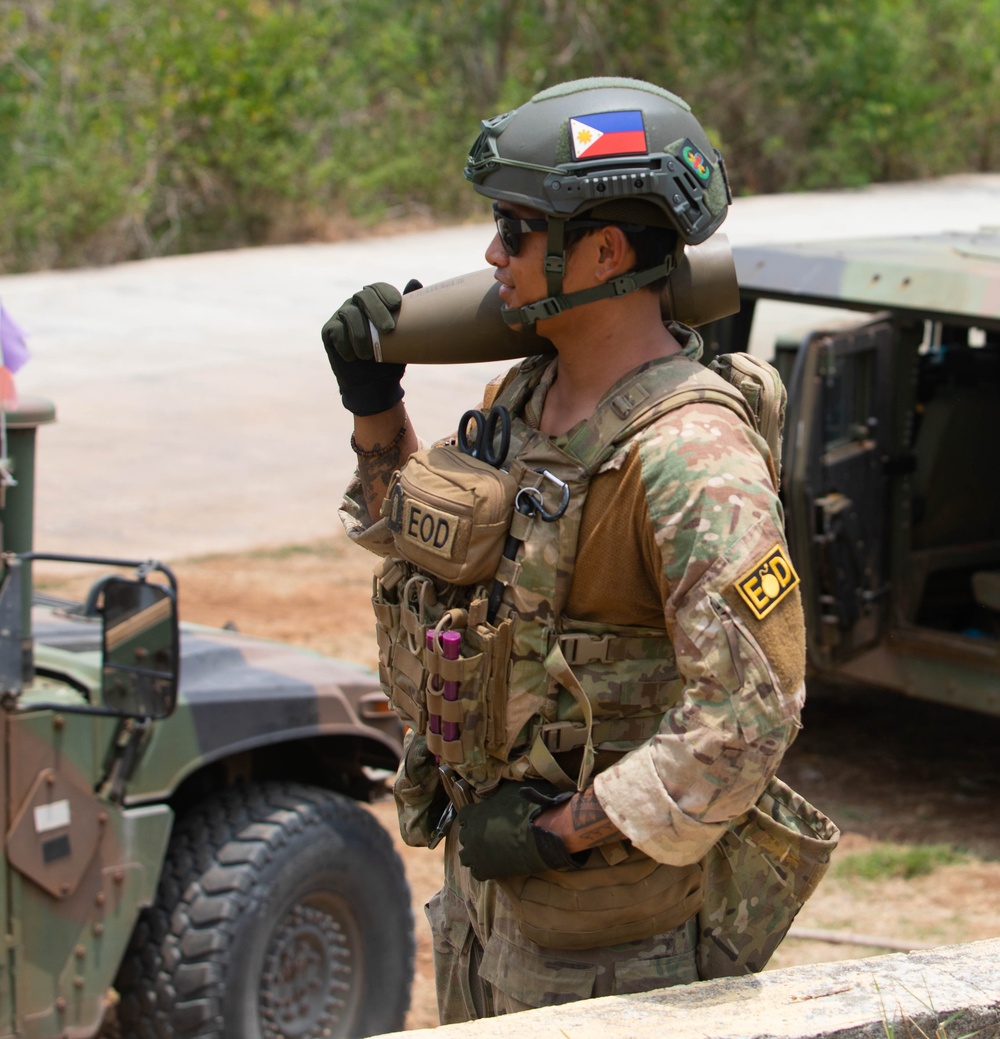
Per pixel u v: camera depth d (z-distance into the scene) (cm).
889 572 812
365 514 319
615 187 248
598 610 256
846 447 779
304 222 3077
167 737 488
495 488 256
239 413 1684
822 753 872
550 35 3678
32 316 2191
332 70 3303
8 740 441
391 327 289
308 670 555
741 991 263
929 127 3934
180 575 1185
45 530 1275
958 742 891
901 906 671
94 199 2800
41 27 3089
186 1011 478
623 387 255
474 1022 251
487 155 257
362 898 527
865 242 892
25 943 448
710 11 3703
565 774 259
